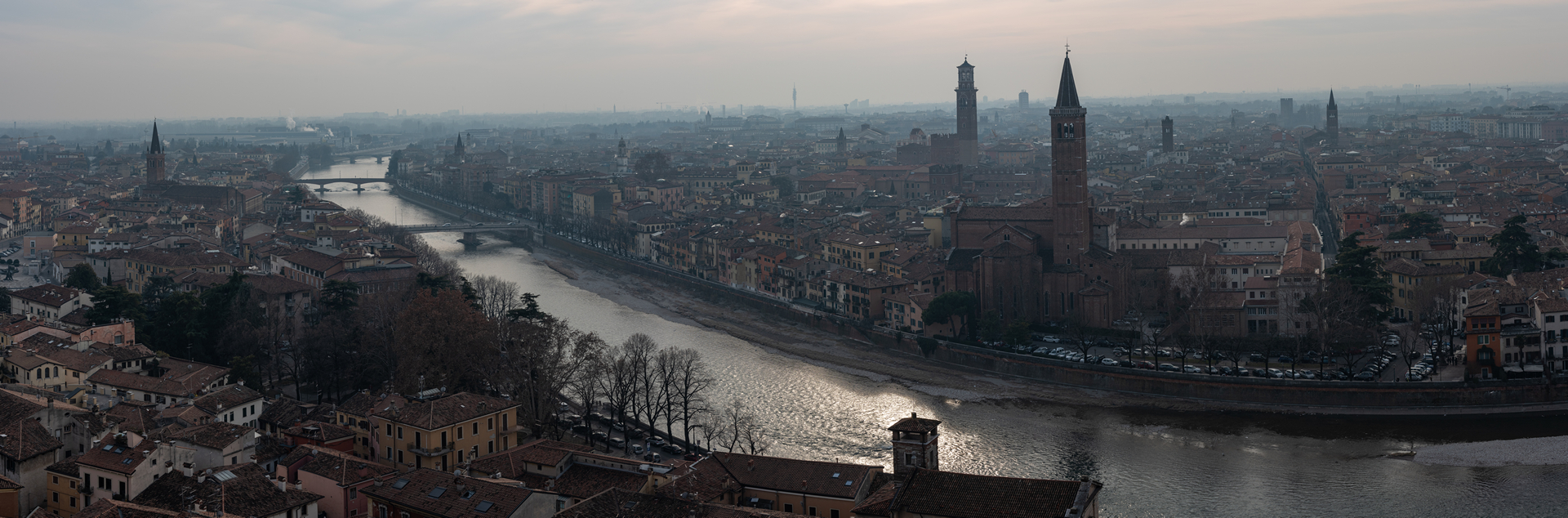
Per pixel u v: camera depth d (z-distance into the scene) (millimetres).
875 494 163875
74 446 196125
